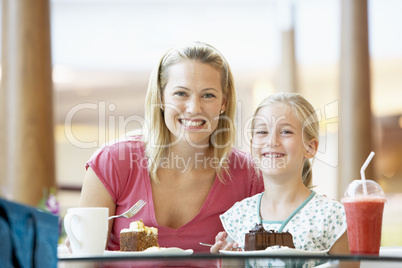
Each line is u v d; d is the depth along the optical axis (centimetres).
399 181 1095
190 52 239
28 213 124
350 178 838
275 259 142
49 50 727
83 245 176
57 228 135
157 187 245
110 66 1080
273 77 1109
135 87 1094
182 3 1048
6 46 720
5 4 727
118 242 245
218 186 245
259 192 252
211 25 1074
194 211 246
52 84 732
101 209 178
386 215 1038
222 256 141
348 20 853
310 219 218
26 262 122
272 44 1086
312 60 1110
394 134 1105
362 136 844
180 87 237
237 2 1049
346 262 183
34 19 710
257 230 185
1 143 718
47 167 712
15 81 707
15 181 701
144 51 1077
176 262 147
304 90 1134
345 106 852
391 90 1095
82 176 1057
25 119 704
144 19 1059
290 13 1044
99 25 1062
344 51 858
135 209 206
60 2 1030
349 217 171
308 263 175
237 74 1110
